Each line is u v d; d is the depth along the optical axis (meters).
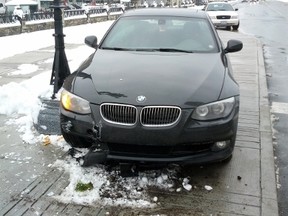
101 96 3.44
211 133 3.35
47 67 8.87
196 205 3.25
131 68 3.88
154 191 3.43
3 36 17.59
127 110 3.32
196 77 3.70
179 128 3.28
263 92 6.75
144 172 3.70
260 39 16.00
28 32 20.05
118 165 3.75
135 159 3.37
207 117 3.35
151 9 5.63
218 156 3.47
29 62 9.59
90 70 3.92
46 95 4.70
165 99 3.33
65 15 25.34
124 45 4.75
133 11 5.57
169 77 3.66
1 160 3.99
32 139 4.49
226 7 20.98
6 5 38.66
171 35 4.87
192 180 3.63
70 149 4.08
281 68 9.74
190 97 3.38
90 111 3.43
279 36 17.30
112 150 3.43
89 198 3.30
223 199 3.34
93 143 3.53
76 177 3.60
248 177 3.71
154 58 4.20
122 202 3.26
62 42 4.84
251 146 4.40
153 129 3.27
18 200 3.29
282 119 5.60
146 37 4.85
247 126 5.02
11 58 10.28
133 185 3.50
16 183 3.55
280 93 7.19
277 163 4.20
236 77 7.92
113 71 3.83
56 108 4.49
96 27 22.95
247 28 21.23
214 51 4.60
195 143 3.34
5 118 5.21
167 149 3.34
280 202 3.44
